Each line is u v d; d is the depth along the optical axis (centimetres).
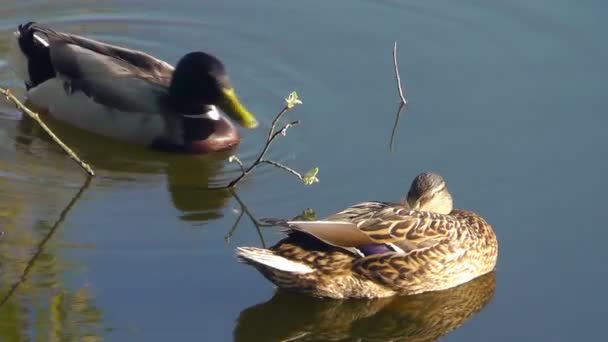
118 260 1100
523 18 1587
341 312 1075
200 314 1029
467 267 1102
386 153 1312
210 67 1350
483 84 1445
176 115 1366
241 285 1074
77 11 1647
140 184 1270
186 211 1205
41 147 1347
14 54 1478
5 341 969
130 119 1372
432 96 1426
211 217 1193
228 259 1112
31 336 977
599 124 1352
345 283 1065
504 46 1526
